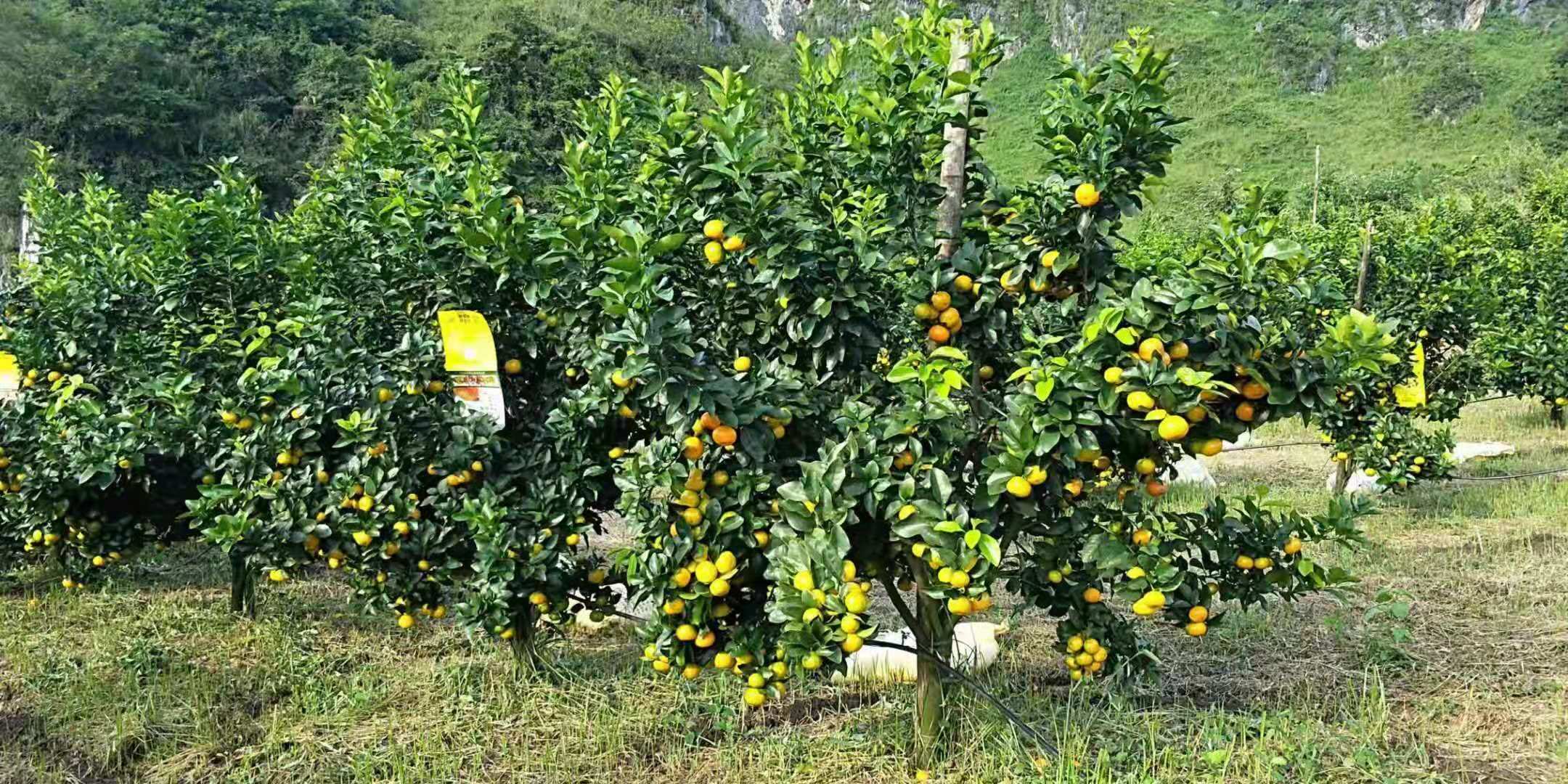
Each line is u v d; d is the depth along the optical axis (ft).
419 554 16.85
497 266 16.53
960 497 12.37
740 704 16.14
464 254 17.31
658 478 12.94
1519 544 24.64
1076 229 12.72
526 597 16.40
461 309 17.33
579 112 18.58
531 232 16.42
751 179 13.32
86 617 21.36
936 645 13.74
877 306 14.02
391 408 16.94
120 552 21.44
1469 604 20.21
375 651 19.27
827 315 13.03
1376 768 13.24
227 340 19.79
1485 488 31.40
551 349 18.11
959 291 13.33
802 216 14.07
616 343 13.00
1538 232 44.80
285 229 24.30
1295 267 12.69
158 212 22.34
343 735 15.42
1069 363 11.93
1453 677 16.44
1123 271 13.38
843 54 14.52
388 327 19.54
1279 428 48.52
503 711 16.10
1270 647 18.17
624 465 13.20
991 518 12.25
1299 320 17.31
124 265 23.67
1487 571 22.39
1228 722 14.73
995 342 13.64
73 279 24.59
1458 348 36.17
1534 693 15.88
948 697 15.05
